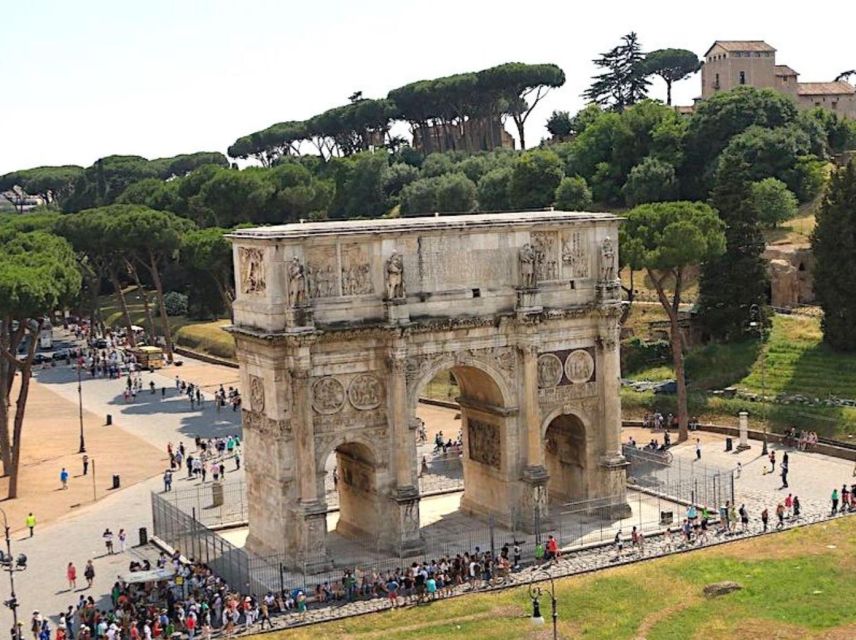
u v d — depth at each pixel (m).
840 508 88.69
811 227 172.50
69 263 132.25
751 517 88.00
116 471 115.19
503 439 84.56
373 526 81.62
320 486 77.75
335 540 84.50
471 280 81.62
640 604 69.06
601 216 85.94
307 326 75.19
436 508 93.25
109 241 184.38
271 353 76.00
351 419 78.75
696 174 198.25
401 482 79.62
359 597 73.38
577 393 86.50
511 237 82.81
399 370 78.38
